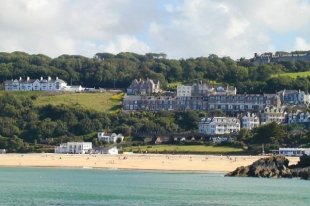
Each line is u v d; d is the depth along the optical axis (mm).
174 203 197125
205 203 198125
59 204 191875
